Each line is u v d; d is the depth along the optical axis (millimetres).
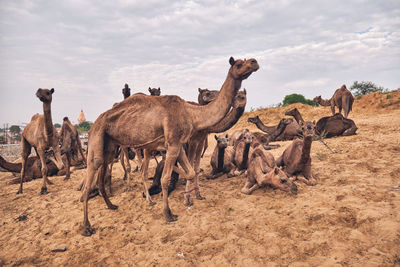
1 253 4258
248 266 3213
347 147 8805
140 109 5016
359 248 3188
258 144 7488
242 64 4676
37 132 7293
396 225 3428
